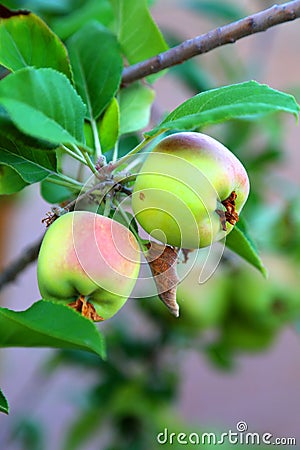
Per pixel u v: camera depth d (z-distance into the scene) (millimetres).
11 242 1304
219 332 922
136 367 1029
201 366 1510
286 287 862
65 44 701
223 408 1499
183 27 1367
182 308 856
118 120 675
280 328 945
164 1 1040
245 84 601
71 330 600
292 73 1548
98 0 755
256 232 884
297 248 886
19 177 646
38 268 615
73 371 1434
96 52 692
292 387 1510
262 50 1195
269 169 1036
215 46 661
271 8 644
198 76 912
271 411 1503
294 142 1488
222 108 591
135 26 708
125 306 1074
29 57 655
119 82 681
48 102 598
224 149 618
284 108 588
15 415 1270
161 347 1005
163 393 1000
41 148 611
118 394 990
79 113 611
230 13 1024
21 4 797
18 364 1480
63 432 1454
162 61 679
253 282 860
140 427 982
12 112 583
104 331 1038
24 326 620
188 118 593
